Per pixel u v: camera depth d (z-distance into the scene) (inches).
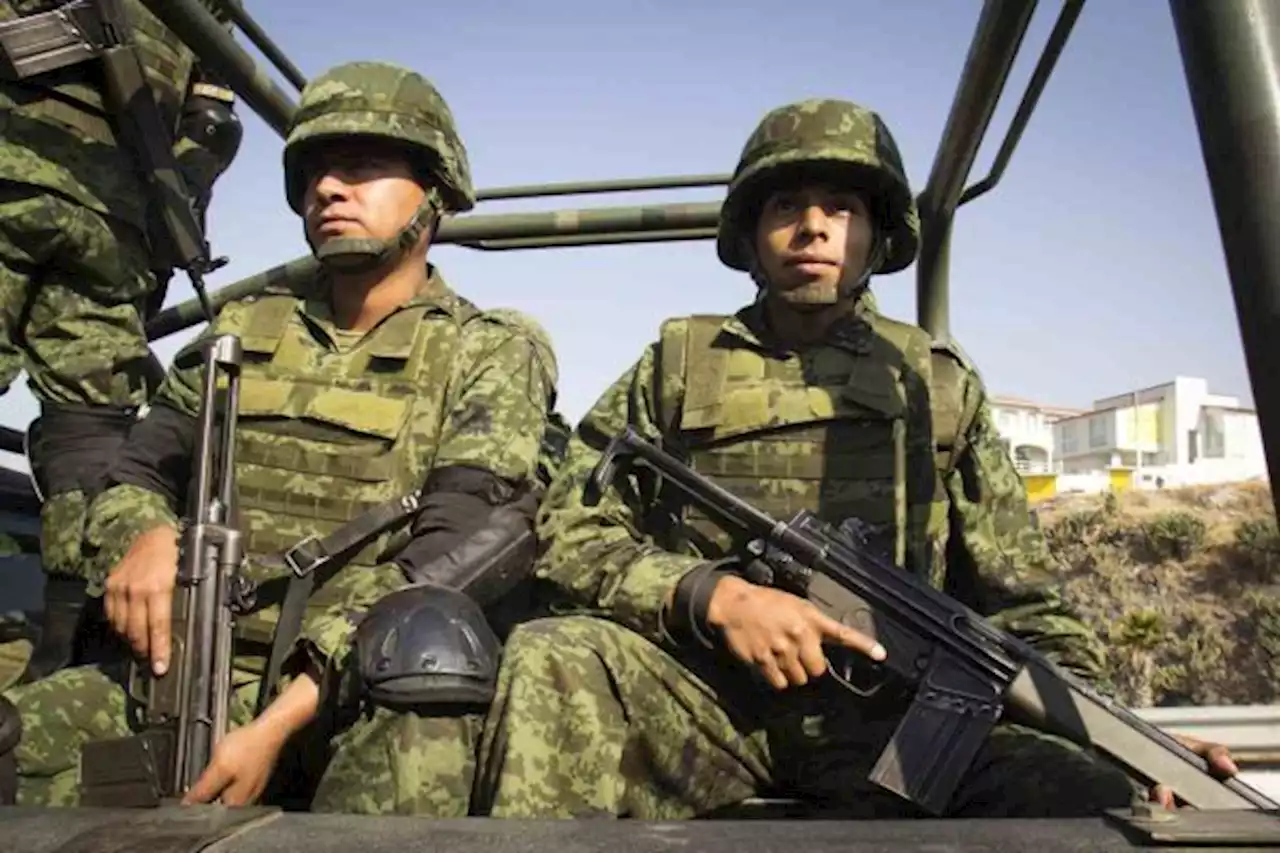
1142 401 1942.7
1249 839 43.3
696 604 80.5
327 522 90.9
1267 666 839.1
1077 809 72.9
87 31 114.0
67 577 107.8
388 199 98.4
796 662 77.8
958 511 94.8
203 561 73.8
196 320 147.3
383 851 44.4
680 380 96.8
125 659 85.0
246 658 89.6
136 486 95.7
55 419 114.7
